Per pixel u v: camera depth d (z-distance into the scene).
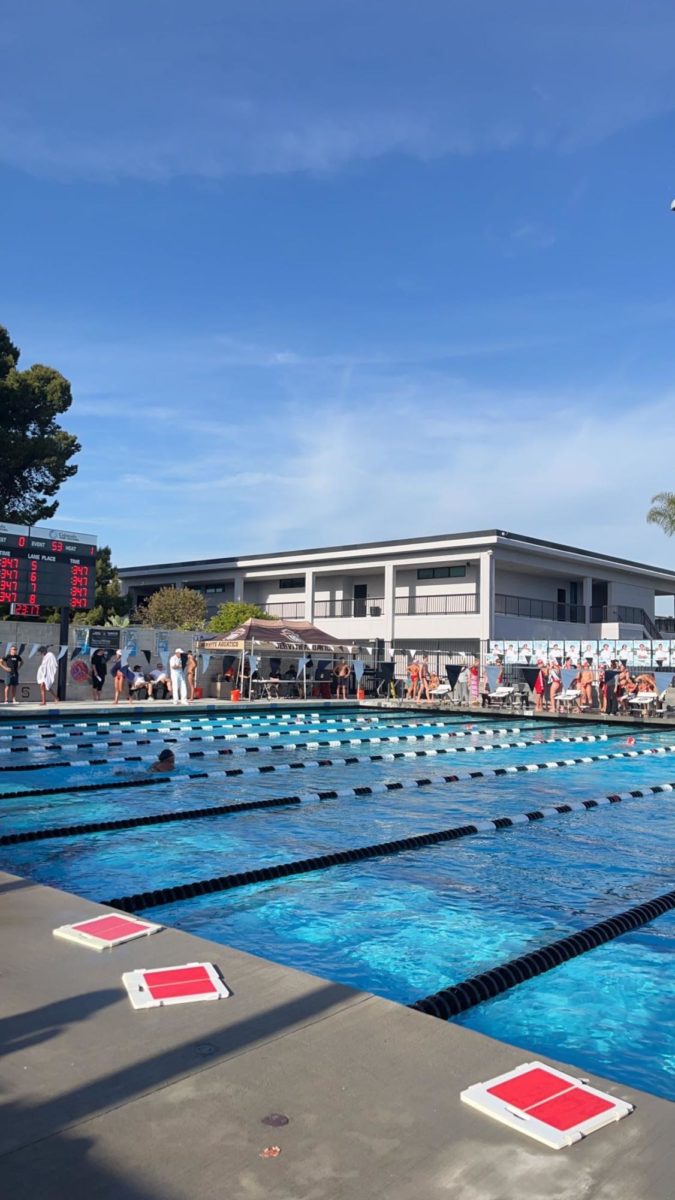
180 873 7.31
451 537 36.38
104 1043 3.20
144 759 14.50
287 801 10.88
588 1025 4.46
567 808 10.71
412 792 11.89
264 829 9.23
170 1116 2.71
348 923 6.06
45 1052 3.12
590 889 6.99
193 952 4.21
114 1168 2.44
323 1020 3.45
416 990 4.87
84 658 26.16
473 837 9.05
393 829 9.25
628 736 20.84
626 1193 2.35
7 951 4.18
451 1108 2.79
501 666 28.03
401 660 37.12
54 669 23.22
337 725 22.52
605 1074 3.93
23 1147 2.53
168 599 39.56
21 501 36.91
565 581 43.09
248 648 27.22
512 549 36.53
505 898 6.72
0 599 22.19
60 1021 3.39
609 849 8.48
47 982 3.79
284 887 7.00
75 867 7.51
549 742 18.64
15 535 22.58
